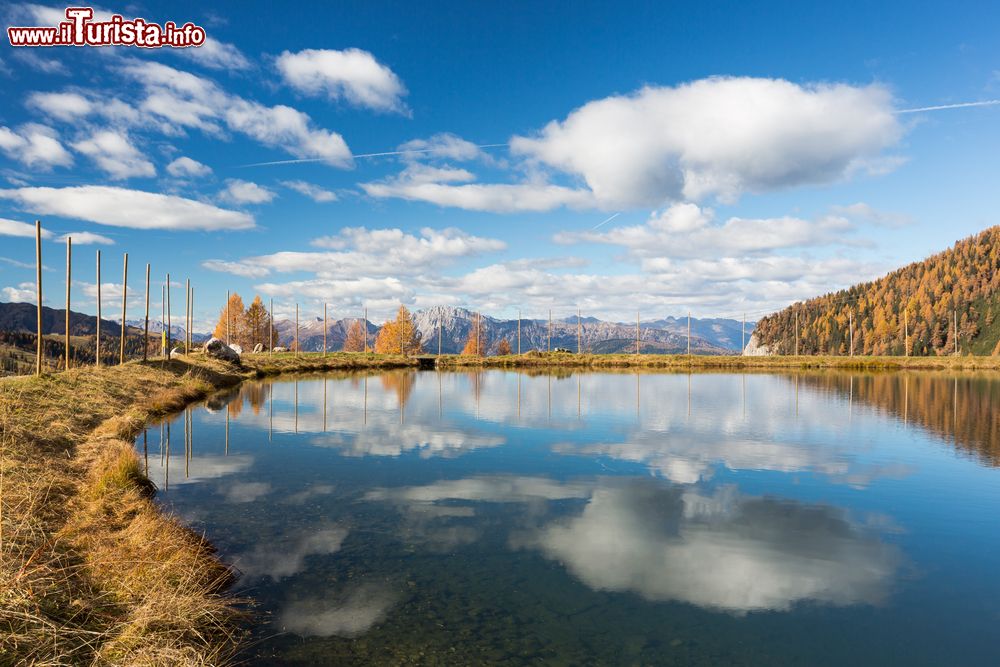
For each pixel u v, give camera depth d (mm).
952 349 186625
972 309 197375
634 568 10969
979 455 22062
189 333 65938
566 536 12742
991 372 81188
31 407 20125
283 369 71250
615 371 83875
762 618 9031
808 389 51656
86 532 10422
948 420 31578
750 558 11539
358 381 60000
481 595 9688
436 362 95375
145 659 6508
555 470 19250
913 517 14328
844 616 9148
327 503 15086
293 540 12211
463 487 16969
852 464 20406
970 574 10852
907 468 19797
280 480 17594
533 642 8164
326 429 27750
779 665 7648
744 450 22938
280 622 8594
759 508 15000
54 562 8727
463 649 7926
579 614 9078
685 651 8000
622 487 17062
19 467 13008
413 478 18000
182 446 23031
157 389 36906
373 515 14078
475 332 130125
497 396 44750
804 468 19719
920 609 9414
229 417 31562
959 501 15750
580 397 44031
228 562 10922
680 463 20516
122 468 14750
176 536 10828
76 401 24719
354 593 9656
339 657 7625
